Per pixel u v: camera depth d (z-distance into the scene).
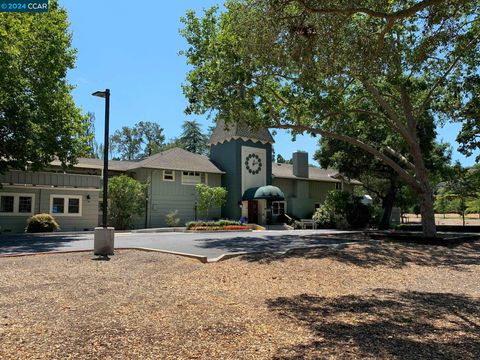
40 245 16.42
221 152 36.62
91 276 9.36
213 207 34.28
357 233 23.12
